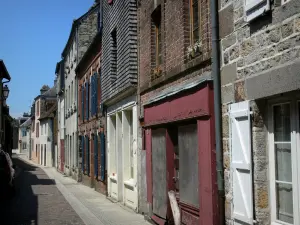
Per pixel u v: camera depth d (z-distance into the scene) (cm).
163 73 932
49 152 4588
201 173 707
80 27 2539
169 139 903
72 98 2828
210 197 668
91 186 2039
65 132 3259
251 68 552
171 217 887
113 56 1478
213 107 669
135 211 1201
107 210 1271
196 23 791
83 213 1224
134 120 1199
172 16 881
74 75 2702
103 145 1672
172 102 845
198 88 711
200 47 744
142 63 1131
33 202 1505
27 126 7062
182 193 826
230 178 603
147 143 1041
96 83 1844
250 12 543
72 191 1891
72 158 2816
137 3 1186
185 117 772
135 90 1192
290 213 504
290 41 470
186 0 820
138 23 1177
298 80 454
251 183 540
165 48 927
